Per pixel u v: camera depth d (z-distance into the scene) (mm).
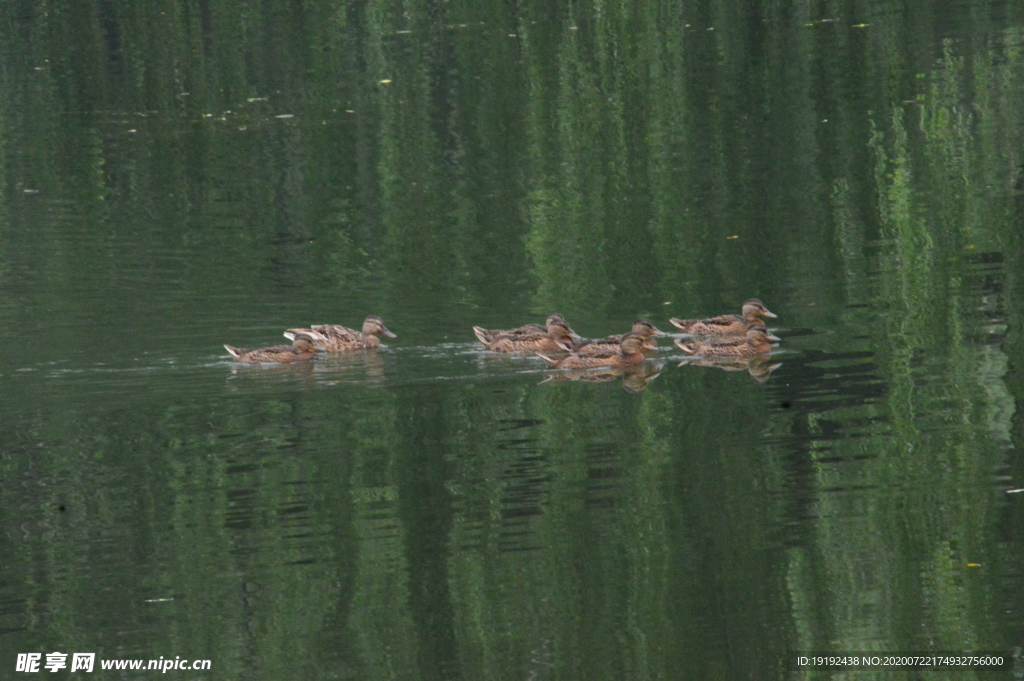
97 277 37031
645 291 34719
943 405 25594
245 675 17484
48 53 57438
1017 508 21266
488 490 22484
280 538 20984
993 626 18562
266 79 54344
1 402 27094
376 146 48531
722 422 25297
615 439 24578
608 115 49781
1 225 42469
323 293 35312
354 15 57438
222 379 28609
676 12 56594
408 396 27312
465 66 53875
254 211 43531
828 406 25922
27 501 22328
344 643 18250
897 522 21016
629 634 18406
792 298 33375
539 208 42469
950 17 56562
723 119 48906
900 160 44031
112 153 49406
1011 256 35312
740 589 19281
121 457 24109
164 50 56906
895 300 32625
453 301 34562
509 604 19078
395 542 20766
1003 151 44000
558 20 56375
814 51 53688
